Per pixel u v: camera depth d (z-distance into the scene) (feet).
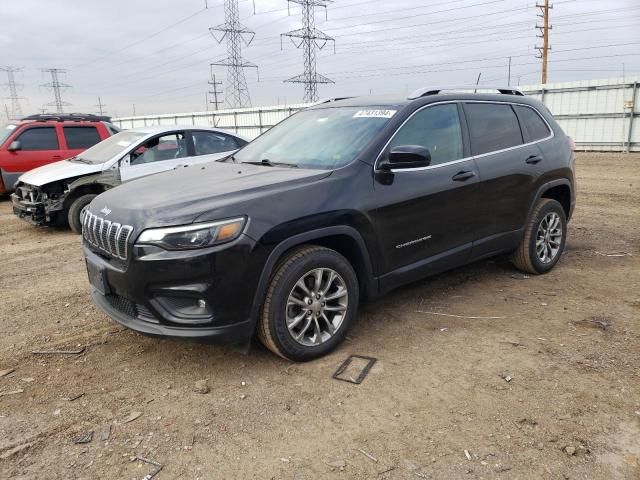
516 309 14.85
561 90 69.67
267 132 17.02
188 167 15.66
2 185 36.24
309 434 9.48
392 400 10.44
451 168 14.37
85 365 12.18
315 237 11.59
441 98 14.94
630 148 64.34
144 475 8.52
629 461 8.55
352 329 13.75
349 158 12.92
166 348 12.96
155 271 10.48
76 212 25.99
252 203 11.00
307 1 142.31
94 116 41.16
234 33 157.79
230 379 11.41
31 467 8.73
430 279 17.56
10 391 11.07
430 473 8.40
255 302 10.98
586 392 10.50
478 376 11.24
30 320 14.99
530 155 16.80
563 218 18.26
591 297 15.61
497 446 9.00
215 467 8.69
